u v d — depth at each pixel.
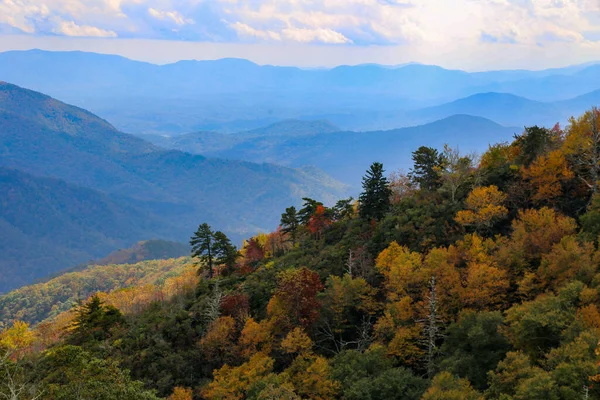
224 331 51.12
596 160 54.12
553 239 46.25
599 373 25.77
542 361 30.81
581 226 49.28
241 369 42.19
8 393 22.52
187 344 54.72
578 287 35.22
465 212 54.97
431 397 28.94
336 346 48.22
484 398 28.38
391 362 39.75
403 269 47.59
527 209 52.56
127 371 25.20
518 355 30.47
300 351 43.47
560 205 55.38
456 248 50.81
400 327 42.69
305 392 37.31
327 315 49.97
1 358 24.14
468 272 44.75
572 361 27.47
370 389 34.50
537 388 25.56
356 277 56.22
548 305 33.91
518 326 33.31
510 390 28.78
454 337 38.25
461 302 43.31
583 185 56.25
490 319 36.06
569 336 30.48
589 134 58.03
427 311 42.97
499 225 57.25
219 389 39.88
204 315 58.16
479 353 35.00
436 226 59.25
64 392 22.19
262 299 60.06
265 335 47.53
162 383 47.16
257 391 37.25
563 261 40.22
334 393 36.81
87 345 54.91
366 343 46.47
